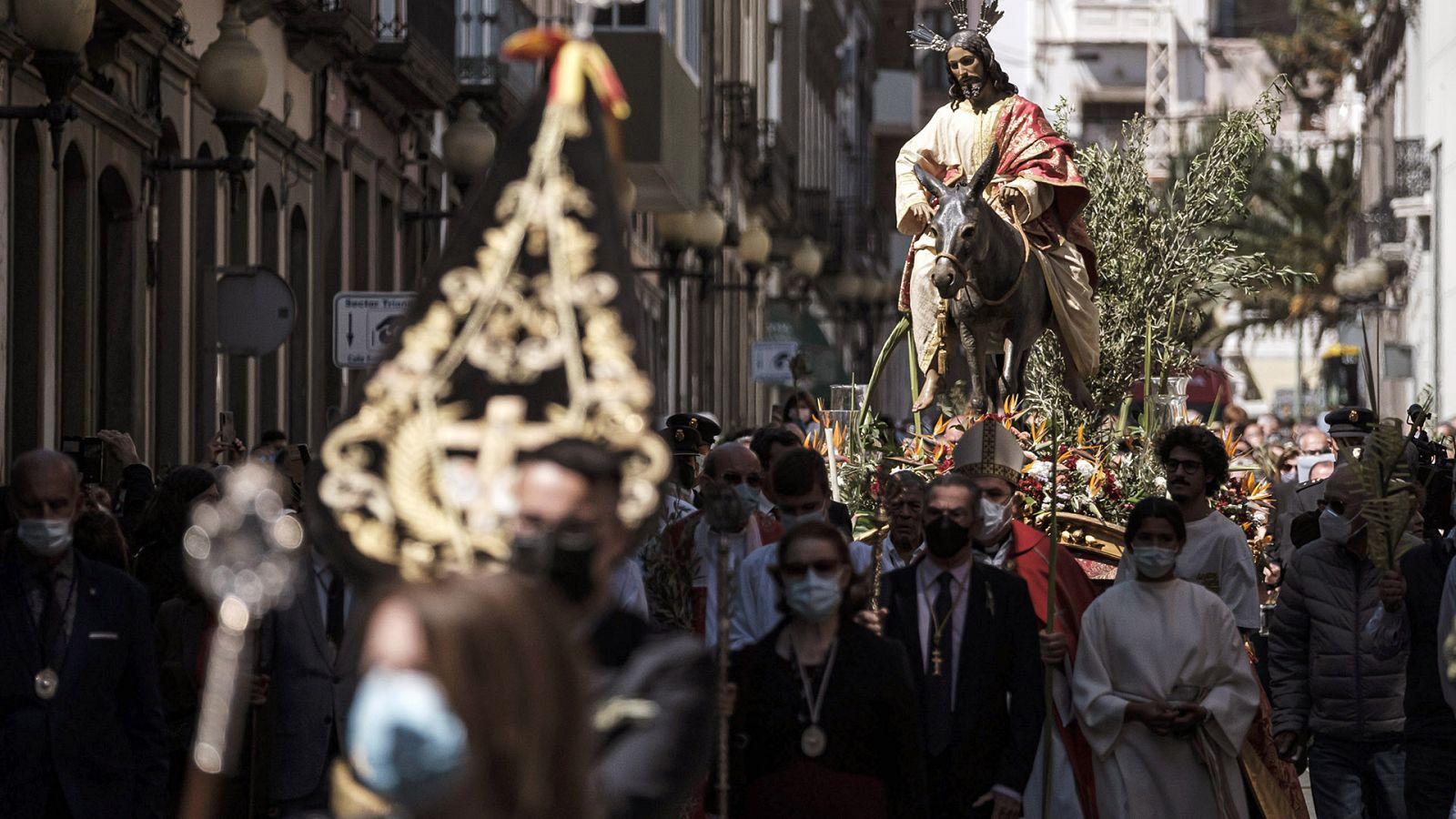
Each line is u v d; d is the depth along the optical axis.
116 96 37.47
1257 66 193.12
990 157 26.38
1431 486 27.27
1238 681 19.59
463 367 10.94
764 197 101.62
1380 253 104.00
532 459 9.46
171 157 39.69
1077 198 28.39
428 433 10.68
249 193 45.50
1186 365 30.78
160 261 41.22
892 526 20.41
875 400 31.78
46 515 16.81
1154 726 19.25
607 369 10.86
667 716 9.90
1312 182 112.25
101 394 39.00
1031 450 26.66
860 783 15.66
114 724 17.55
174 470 20.98
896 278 163.50
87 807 17.23
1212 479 22.09
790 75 120.88
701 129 72.19
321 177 50.84
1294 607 21.73
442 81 57.00
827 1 133.38
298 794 19.41
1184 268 30.67
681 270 64.56
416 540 10.52
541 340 10.95
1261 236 109.88
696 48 75.38
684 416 28.72
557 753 7.01
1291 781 20.73
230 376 45.56
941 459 26.42
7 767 17.08
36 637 17.28
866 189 166.00
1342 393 88.69
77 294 36.72
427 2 56.03
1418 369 101.50
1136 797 19.42
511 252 11.13
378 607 6.95
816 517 19.16
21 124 33.81
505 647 6.89
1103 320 30.28
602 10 60.34
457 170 46.62
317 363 51.19
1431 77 98.19
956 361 31.98
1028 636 17.97
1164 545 19.42
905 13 183.88
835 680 15.68
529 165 11.30
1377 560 20.12
